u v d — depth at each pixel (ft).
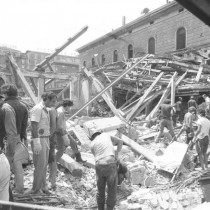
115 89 69.26
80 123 34.88
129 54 122.31
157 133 36.09
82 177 20.97
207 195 15.06
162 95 53.31
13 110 14.76
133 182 20.27
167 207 16.66
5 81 55.16
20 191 16.87
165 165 22.75
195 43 91.71
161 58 73.10
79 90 61.93
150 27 111.34
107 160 14.52
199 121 23.84
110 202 14.74
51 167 18.52
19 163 16.49
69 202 16.93
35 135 16.10
